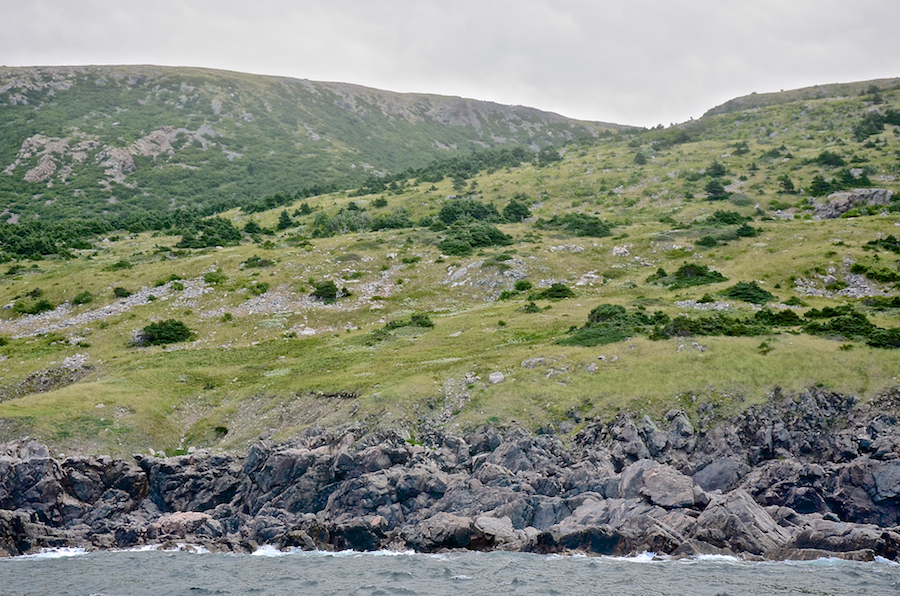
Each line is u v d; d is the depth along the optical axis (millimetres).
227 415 74312
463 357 79500
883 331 67500
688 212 162375
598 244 133500
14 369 90500
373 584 37156
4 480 55000
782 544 44031
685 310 88312
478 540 46781
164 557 46219
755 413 58625
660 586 35781
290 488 55750
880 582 36250
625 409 61312
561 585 36281
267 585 37469
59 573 41188
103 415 70750
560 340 79750
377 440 59906
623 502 48469
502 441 59906
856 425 56094
